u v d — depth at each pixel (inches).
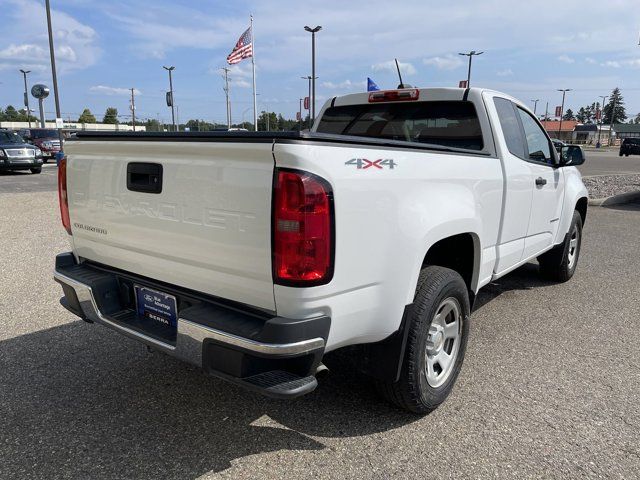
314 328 91.9
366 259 99.1
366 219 97.8
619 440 115.6
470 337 174.1
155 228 108.2
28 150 805.9
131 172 111.0
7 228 344.5
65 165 130.5
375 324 105.3
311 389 91.6
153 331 110.7
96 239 125.3
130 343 164.4
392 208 103.5
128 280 120.3
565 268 231.3
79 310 125.8
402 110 173.3
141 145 106.7
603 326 184.5
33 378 141.3
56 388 136.2
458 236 137.0
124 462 106.4
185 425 120.1
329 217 90.1
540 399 133.3
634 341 171.3
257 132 90.7
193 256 102.3
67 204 132.0
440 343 127.2
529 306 205.9
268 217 89.0
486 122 154.8
